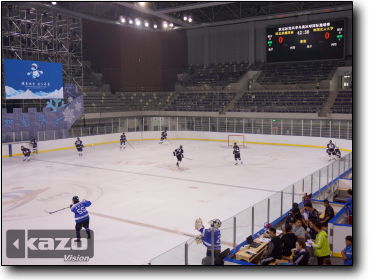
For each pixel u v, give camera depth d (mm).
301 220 8680
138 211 12133
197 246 6488
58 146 27438
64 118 30812
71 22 35500
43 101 33688
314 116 34562
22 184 16203
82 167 20312
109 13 37625
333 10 36406
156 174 18281
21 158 23562
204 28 48531
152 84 48000
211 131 33562
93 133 30609
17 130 26953
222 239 7219
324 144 27656
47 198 13867
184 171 19016
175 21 38906
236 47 47281
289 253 7422
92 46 43625
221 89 44438
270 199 9328
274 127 30578
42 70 28562
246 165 20688
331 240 8469
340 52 37969
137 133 33531
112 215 11711
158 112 43938
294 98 38344
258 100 39688
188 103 43594
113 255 8547
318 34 38750
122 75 46062
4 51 29219
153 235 9898
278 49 41125
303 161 21969
